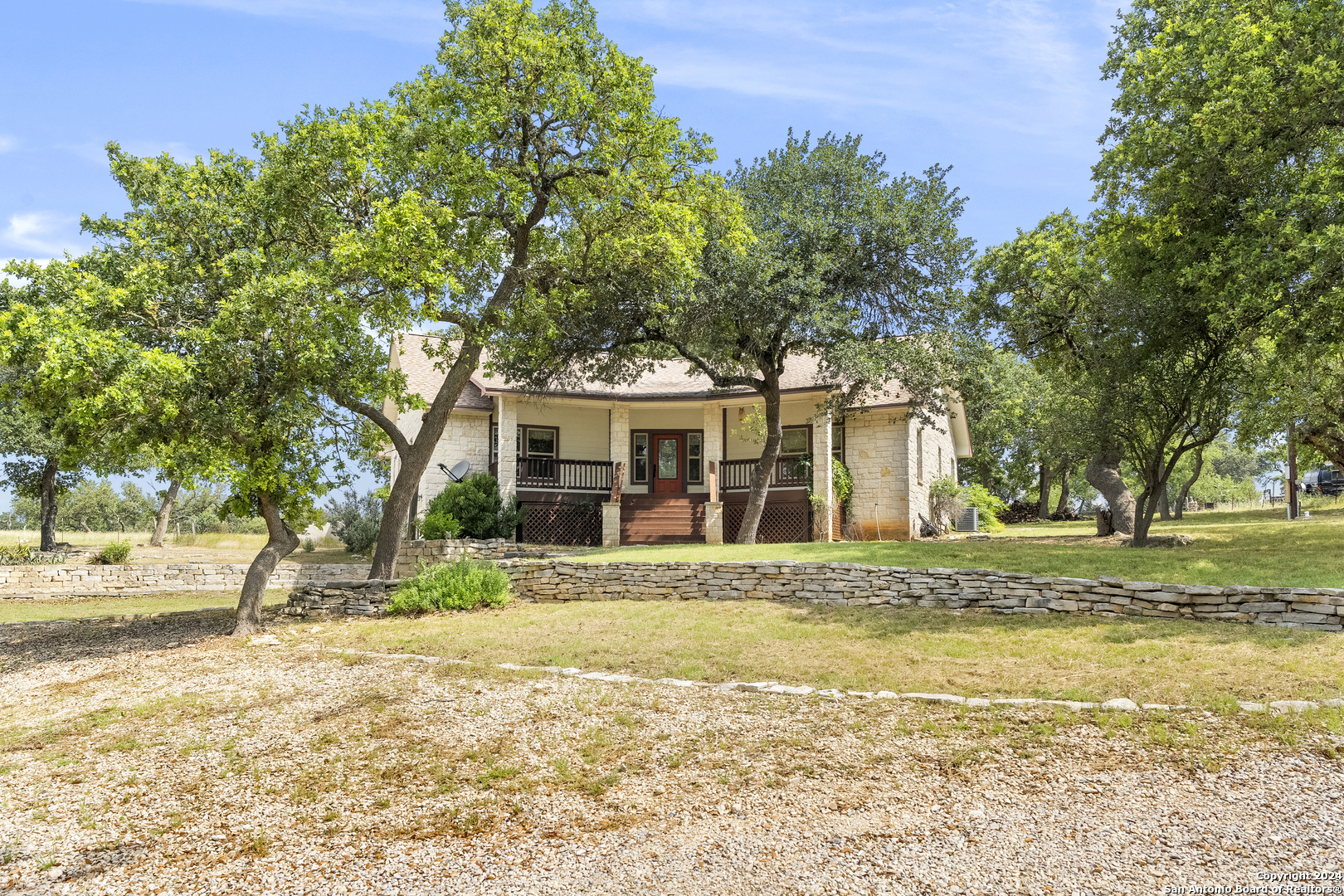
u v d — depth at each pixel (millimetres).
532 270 16172
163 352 11609
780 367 21203
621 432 25594
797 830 4953
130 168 12648
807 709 7441
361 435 14672
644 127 15211
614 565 14469
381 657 10336
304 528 14312
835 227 19172
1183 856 4402
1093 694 7391
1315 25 12977
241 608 12930
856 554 14742
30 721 8414
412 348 27594
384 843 4992
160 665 10867
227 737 7344
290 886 4469
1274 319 13289
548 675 9070
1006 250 19453
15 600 19078
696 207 16375
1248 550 13719
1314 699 6832
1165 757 5867
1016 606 11328
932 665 8781
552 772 6105
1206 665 8023
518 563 15070
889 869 4402
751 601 13211
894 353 18125
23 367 11531
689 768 6094
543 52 14219
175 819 5520
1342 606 9180
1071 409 18938
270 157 13344
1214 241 14055
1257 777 5410
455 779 6039
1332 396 17969
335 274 13039
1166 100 14531
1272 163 13367
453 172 13609
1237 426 19953
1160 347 15688
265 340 12352
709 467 23422
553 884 4371
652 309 18234
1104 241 16312
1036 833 4766
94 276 11258
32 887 4586
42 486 28094
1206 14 14570
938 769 5863
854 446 24625
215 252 12609
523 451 25469
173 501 33906
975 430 39625
